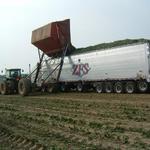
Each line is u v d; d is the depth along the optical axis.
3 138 11.93
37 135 11.87
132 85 28.03
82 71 32.50
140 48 26.77
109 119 14.64
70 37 35.47
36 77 35.78
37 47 36.44
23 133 12.35
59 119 15.11
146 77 26.55
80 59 32.69
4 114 17.72
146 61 26.44
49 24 34.19
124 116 15.29
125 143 10.20
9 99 27.92
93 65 31.11
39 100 25.42
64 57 34.69
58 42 34.59
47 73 36.03
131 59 27.50
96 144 10.15
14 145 10.85
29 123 14.45
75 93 31.98
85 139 10.85
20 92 31.58
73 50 35.84
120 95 26.75
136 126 12.77
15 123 14.59
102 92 30.80
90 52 31.42
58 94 31.69
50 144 10.40
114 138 10.84
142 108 17.89
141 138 10.77
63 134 11.76
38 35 35.47
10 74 35.00
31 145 10.70
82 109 18.50
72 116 15.92
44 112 17.89
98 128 12.60
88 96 27.36
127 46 27.75
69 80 34.16
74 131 12.20
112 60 29.12
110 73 29.47
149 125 12.95
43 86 34.66
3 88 35.12
